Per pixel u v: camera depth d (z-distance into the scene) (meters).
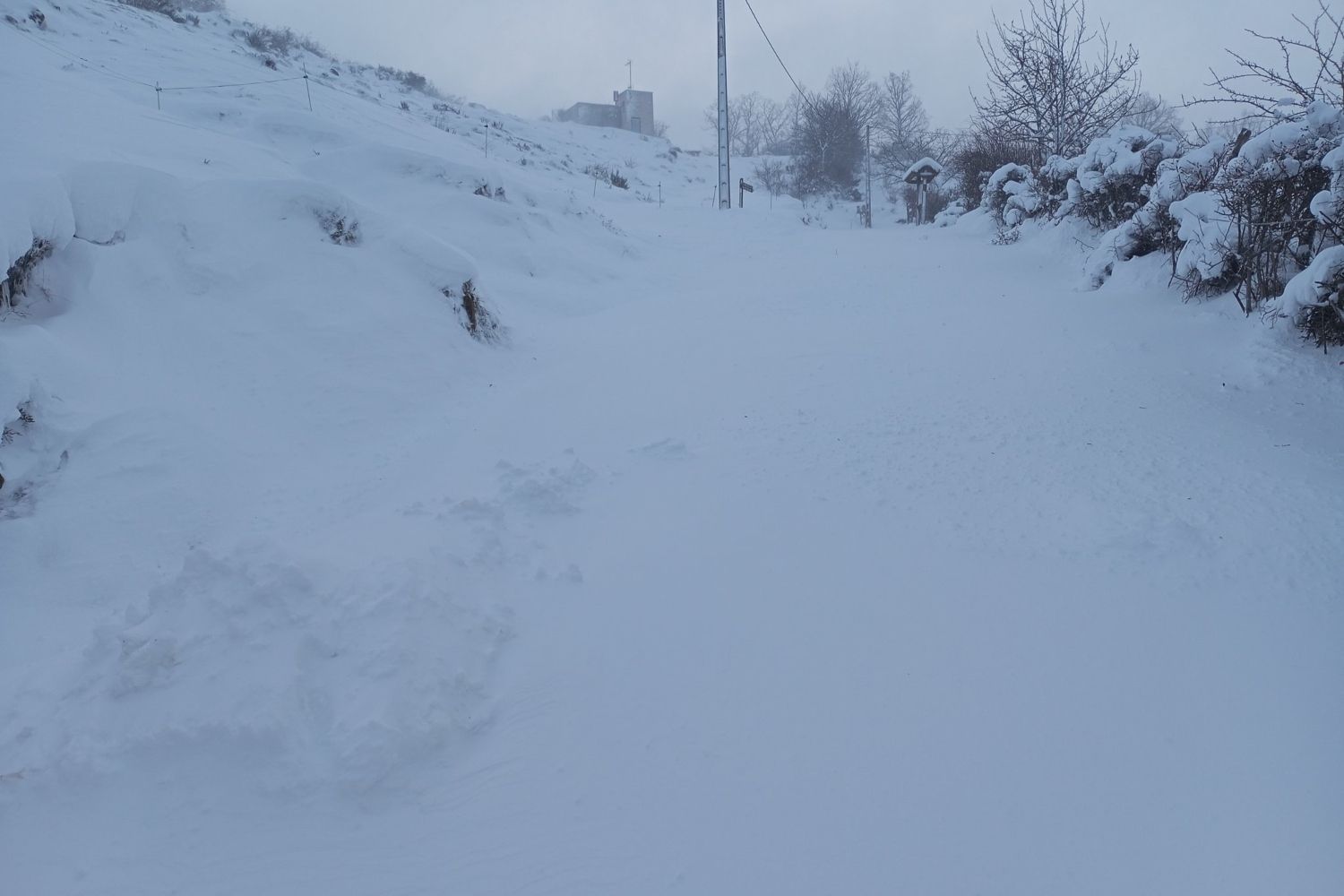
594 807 2.77
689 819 2.70
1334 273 6.55
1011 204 17.27
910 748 2.95
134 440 5.48
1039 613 3.69
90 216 6.78
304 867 2.58
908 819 2.65
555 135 44.38
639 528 4.71
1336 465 5.03
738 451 5.79
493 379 8.00
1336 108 7.54
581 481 5.33
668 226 21.41
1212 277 8.46
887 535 4.47
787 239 19.88
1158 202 9.84
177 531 5.13
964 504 4.79
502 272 11.95
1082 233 13.36
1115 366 7.27
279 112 15.53
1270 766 2.76
